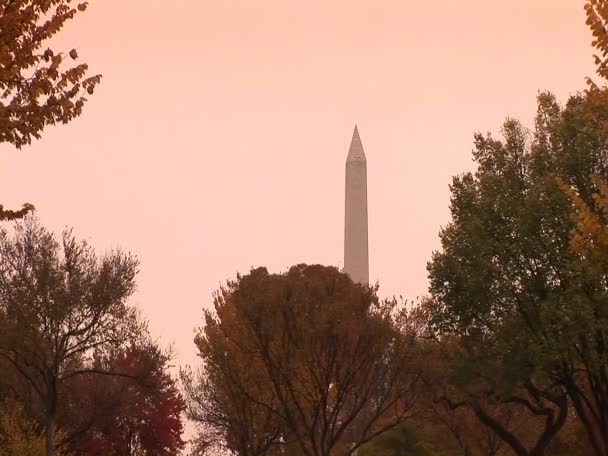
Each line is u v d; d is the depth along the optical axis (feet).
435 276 548.72
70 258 627.05
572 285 482.28
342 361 574.15
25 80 209.87
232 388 650.84
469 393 565.53
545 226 512.22
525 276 523.70
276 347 588.50
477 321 556.92
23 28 206.08
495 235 538.06
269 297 581.53
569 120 510.58
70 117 214.07
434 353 584.40
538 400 558.56
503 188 543.80
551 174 506.89
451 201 559.38
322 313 567.59
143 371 652.89
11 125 207.00
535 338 506.07
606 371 518.78
